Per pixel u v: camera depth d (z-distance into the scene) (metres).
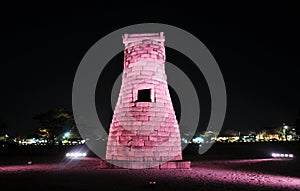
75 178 19.09
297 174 22.33
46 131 63.34
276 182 18.06
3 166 28.38
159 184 16.70
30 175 20.89
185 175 20.92
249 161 34.75
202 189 15.33
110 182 17.34
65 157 41.75
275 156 43.12
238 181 18.30
